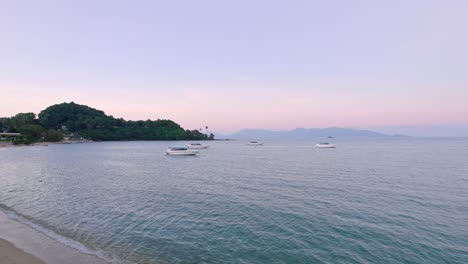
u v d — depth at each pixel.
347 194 27.64
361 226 18.31
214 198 26.52
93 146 158.25
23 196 27.80
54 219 20.16
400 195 26.95
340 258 14.02
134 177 41.00
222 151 114.00
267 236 16.84
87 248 14.92
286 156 82.56
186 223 19.28
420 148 126.25
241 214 21.22
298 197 26.53
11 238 15.84
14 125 179.75
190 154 88.88
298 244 15.66
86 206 23.84
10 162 64.25
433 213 20.95
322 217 20.23
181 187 32.47
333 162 61.41
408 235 16.77
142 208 23.12
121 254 14.33
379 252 14.61
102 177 41.09
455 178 36.97
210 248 15.25
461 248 14.98
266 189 30.70
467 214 20.66
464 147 131.75
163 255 14.37
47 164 60.09
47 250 14.36
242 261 13.81
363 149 121.75
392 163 57.62
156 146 159.00
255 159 72.31
